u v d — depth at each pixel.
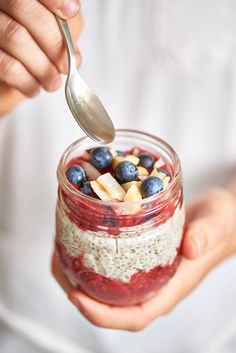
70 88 0.30
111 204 0.27
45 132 0.49
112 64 0.47
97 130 0.30
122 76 0.48
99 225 0.28
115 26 0.46
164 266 0.31
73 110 0.30
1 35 0.31
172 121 0.49
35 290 0.53
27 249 0.53
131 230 0.29
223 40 0.46
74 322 0.53
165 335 0.52
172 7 0.45
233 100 0.47
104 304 0.34
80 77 0.30
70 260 0.31
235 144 0.49
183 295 0.37
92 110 0.30
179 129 0.49
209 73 0.47
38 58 0.31
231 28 0.46
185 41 0.46
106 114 0.30
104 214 0.28
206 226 0.36
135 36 0.46
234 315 0.53
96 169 0.31
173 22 0.46
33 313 0.54
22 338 0.54
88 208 0.28
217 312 0.53
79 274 0.32
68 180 0.29
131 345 0.53
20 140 0.50
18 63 0.32
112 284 0.31
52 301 0.53
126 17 0.46
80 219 0.29
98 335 0.53
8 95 0.38
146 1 0.45
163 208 0.28
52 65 0.32
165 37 0.46
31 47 0.31
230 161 0.50
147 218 0.28
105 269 0.30
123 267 0.30
